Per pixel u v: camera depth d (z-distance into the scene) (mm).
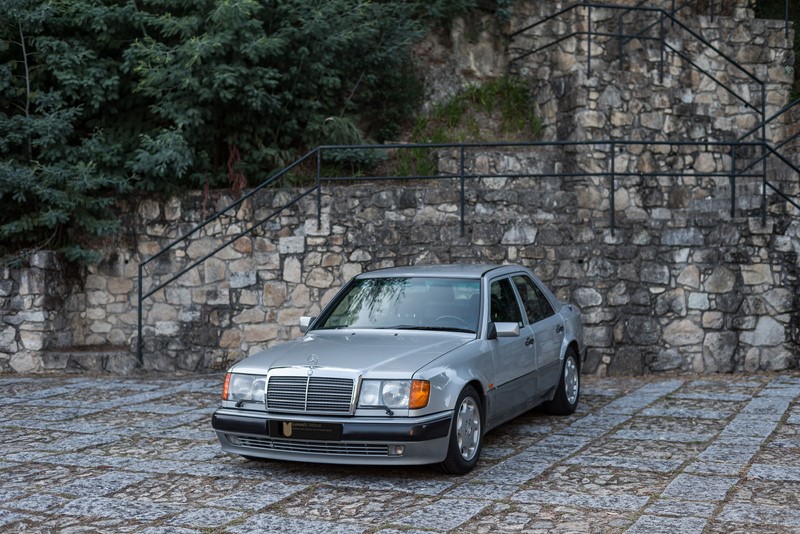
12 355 12719
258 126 14070
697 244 12188
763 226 12203
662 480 6633
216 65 13359
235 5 12758
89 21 13578
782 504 5949
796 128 15836
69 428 8883
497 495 6285
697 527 5457
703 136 14922
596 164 14070
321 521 5727
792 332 12227
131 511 6012
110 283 13477
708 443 7852
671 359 12141
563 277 12250
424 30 15586
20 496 6434
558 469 7023
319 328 8164
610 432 8414
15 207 13383
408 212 12547
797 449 7559
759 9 19266
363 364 6762
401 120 16156
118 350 12891
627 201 13977
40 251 12820
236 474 7020
